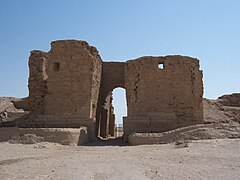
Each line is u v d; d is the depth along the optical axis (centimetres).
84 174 928
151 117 2388
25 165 1099
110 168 1030
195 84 2542
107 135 3222
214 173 931
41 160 1216
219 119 3045
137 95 2477
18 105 3597
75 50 2491
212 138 1869
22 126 2448
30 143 1856
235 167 1020
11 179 880
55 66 2520
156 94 2430
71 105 2420
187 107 2466
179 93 2450
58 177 894
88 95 2417
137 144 1959
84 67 2459
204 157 1231
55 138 1894
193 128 1992
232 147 1473
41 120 2430
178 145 1683
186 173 937
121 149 1678
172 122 2381
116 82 3109
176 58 2486
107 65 3133
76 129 2047
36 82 2781
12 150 1504
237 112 3509
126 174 929
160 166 1062
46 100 2467
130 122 2386
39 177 901
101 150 1641
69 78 2458
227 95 4647
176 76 2466
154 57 2478
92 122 2383
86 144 2147
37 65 2823
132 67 2542
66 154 1426
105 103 3170
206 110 3231
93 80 2498
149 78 2453
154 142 1917
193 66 2558
